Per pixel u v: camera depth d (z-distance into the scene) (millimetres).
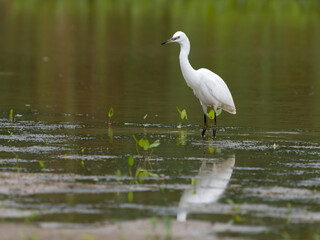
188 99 18250
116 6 49719
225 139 12555
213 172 9602
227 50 29984
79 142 11766
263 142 12281
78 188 8406
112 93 19000
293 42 33500
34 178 8836
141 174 9344
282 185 8891
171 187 8633
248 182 9016
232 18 43875
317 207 7820
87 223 6969
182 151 11195
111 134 12750
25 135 12383
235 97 18750
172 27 38000
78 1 52812
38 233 6578
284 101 18172
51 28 36656
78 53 27938
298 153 11211
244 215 7449
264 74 23641
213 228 6934
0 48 28609
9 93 18438
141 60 26578
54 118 14711
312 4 52406
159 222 7086
